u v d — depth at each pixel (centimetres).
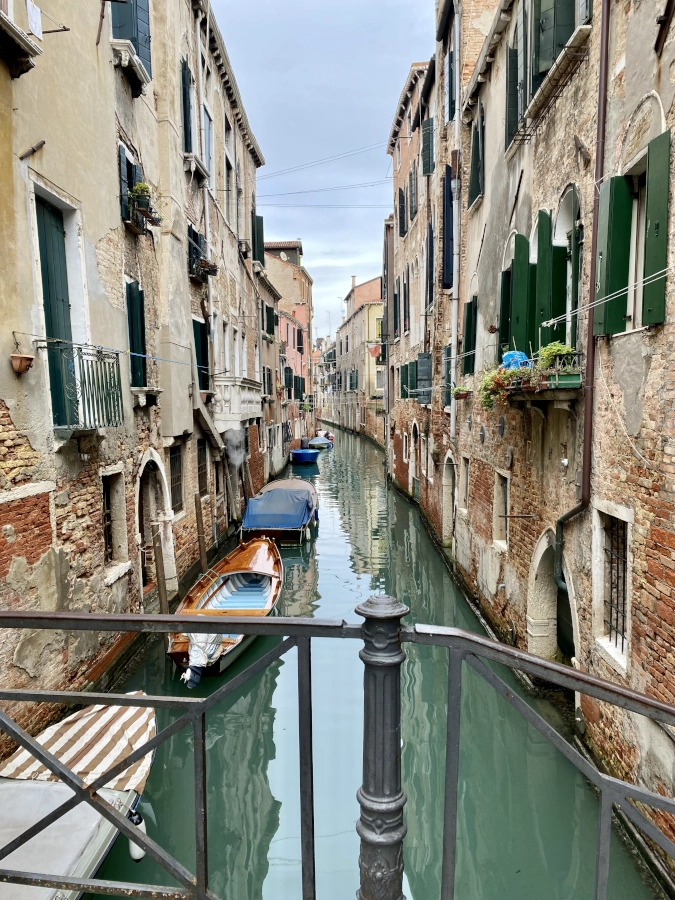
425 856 541
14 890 372
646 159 467
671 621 423
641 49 470
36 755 174
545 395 623
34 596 596
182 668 779
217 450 1462
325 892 488
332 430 6675
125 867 467
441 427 1438
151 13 1055
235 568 1073
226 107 1664
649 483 455
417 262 1897
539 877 512
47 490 625
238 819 576
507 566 864
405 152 2142
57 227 705
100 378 736
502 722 716
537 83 705
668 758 429
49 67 652
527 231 771
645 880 460
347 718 733
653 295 432
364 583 1328
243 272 1912
